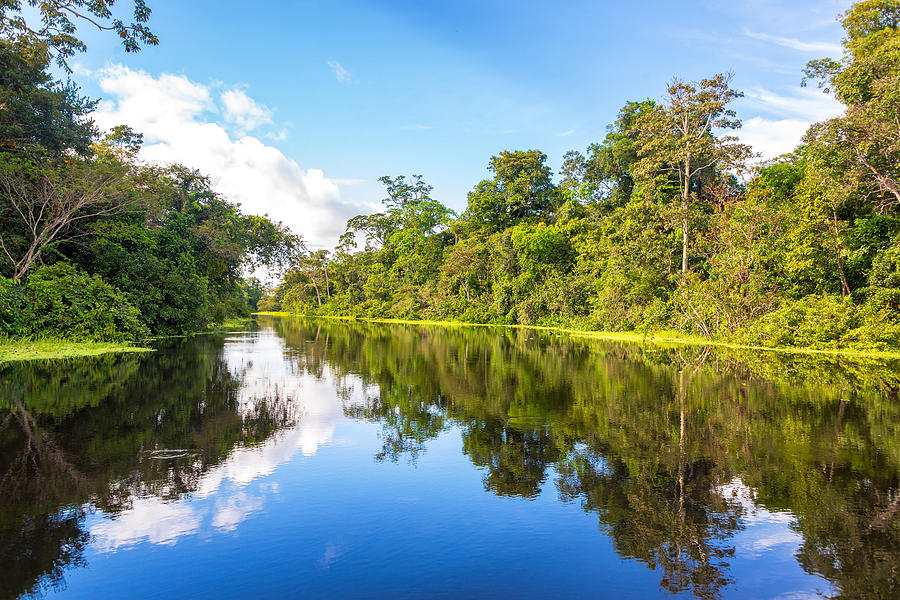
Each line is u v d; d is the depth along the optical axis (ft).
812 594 10.90
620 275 104.01
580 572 11.76
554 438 23.29
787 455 20.52
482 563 12.15
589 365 51.55
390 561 12.19
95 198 66.59
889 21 79.77
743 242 80.79
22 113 63.82
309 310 257.14
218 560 12.14
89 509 14.97
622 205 144.66
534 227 152.97
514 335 106.83
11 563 11.91
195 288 94.17
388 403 31.55
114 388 35.14
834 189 68.85
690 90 95.25
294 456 20.43
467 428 25.17
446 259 183.62
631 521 14.52
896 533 13.71
